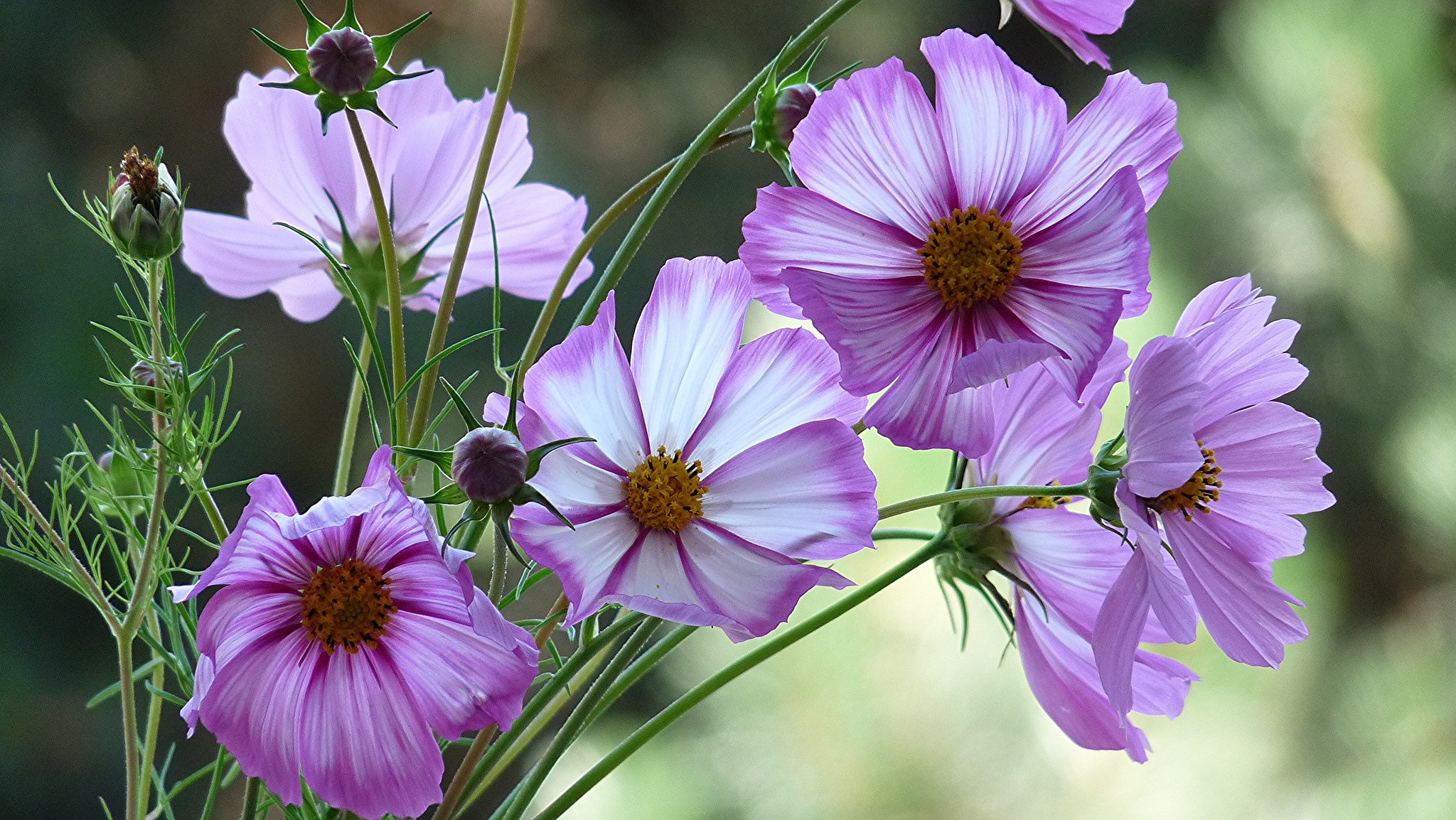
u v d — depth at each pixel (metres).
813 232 0.91
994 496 0.92
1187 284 2.31
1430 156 2.32
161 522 0.93
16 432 2.49
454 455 0.87
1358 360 2.31
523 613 2.04
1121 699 0.89
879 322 0.90
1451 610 2.24
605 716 2.08
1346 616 2.24
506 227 0.97
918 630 1.83
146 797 0.93
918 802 1.83
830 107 0.91
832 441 0.91
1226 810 1.97
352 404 0.94
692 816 1.84
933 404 0.91
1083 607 0.94
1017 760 1.83
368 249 0.97
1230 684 2.09
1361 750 2.06
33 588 2.55
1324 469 0.93
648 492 0.90
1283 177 2.34
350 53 0.90
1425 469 2.25
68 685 2.57
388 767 0.88
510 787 1.77
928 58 0.91
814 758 1.83
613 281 0.92
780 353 0.91
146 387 0.92
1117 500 0.90
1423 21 2.34
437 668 0.88
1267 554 0.93
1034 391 0.94
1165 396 0.89
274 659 0.88
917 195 0.92
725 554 0.90
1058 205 0.92
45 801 2.49
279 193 0.97
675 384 0.91
